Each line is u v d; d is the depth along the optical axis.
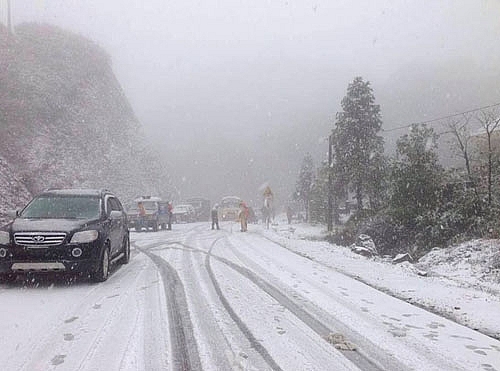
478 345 5.56
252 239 18.92
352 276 10.12
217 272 10.29
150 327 6.07
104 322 6.32
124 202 43.25
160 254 13.75
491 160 22.70
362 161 33.59
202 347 5.31
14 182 28.11
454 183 23.00
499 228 17.73
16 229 8.73
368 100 35.25
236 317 6.58
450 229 20.70
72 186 36.41
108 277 9.90
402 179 23.56
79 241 8.78
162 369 4.64
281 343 5.48
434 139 24.59
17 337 5.69
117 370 4.61
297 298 7.79
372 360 4.99
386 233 23.67
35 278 9.56
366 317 6.69
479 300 8.02
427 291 8.66
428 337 5.83
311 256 13.22
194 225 34.50
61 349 5.24
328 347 5.37
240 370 4.64
